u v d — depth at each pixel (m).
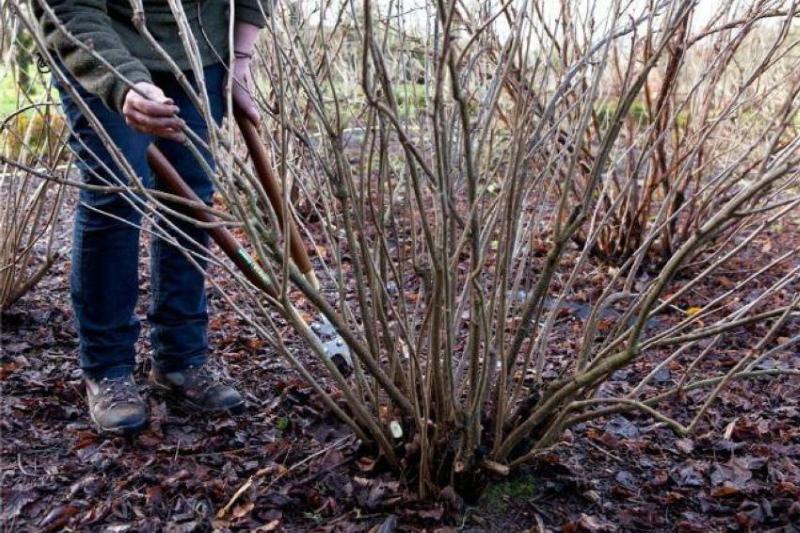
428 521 1.79
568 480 1.95
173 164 2.13
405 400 1.83
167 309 2.18
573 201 3.50
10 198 2.82
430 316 1.79
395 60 2.08
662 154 3.32
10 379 2.38
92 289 2.03
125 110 1.63
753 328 2.99
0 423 2.11
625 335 1.77
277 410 2.27
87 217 1.98
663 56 3.41
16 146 3.13
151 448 2.05
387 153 1.75
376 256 1.94
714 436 2.25
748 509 1.93
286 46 2.41
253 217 1.67
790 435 2.26
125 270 2.04
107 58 1.71
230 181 1.52
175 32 2.01
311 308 3.05
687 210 3.90
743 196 1.42
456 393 1.79
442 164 1.56
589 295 3.29
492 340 1.90
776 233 4.23
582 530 1.80
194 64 1.48
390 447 1.88
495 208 1.74
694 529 1.84
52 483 1.89
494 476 1.89
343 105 3.55
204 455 2.03
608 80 3.86
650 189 3.41
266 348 2.69
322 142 1.90
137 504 1.83
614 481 2.02
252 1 2.10
